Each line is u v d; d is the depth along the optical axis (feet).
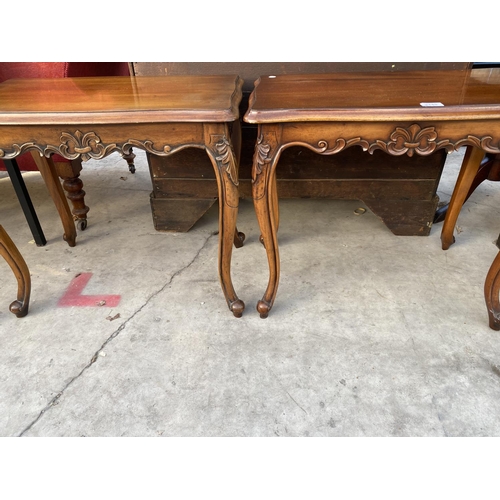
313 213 6.11
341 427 3.03
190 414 3.14
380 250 5.12
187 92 3.42
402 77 3.91
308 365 3.51
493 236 5.37
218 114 2.87
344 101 3.00
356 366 3.49
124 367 3.54
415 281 4.52
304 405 3.18
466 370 3.44
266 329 3.90
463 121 2.86
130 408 3.20
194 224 5.85
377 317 4.01
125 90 3.56
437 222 5.71
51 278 4.72
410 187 5.07
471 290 4.37
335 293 4.35
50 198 6.79
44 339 3.85
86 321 4.06
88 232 5.73
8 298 4.43
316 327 3.91
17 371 3.52
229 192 3.22
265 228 3.44
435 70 4.33
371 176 5.07
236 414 3.13
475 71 4.20
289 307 4.17
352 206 6.30
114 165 8.36
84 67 5.04
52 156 4.99
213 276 4.69
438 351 3.62
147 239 5.52
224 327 3.94
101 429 3.06
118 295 4.42
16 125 2.98
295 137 2.98
